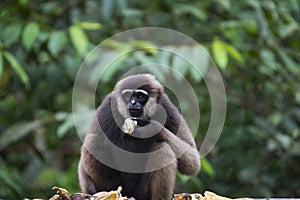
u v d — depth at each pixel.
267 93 14.84
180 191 14.59
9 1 13.42
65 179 13.80
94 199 7.16
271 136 14.18
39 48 13.21
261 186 14.74
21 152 14.39
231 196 14.74
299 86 14.20
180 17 14.38
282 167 14.88
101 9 13.41
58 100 15.16
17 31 12.51
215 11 14.37
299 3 14.64
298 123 15.06
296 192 15.04
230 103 14.77
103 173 8.98
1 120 14.25
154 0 14.37
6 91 14.27
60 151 14.96
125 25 14.12
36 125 13.07
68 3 13.90
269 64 13.08
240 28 13.55
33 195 13.98
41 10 13.80
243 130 14.48
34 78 13.24
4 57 12.20
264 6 13.59
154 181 8.63
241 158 14.70
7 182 12.40
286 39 15.13
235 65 13.78
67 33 12.75
